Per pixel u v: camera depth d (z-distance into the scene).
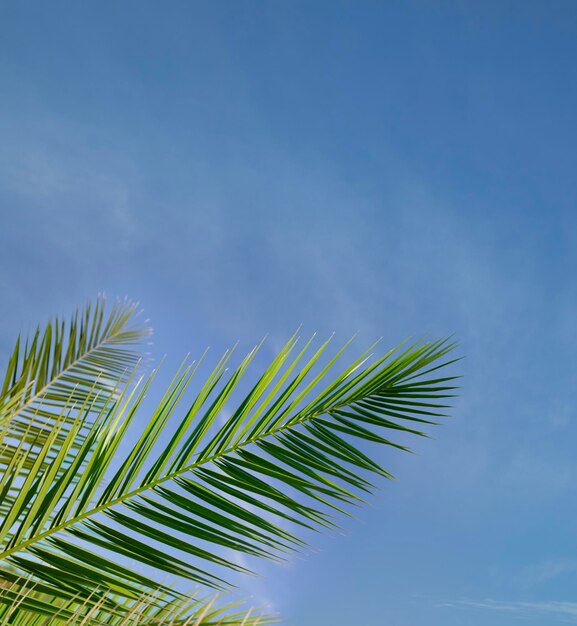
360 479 1.27
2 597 0.98
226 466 1.23
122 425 1.18
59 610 1.00
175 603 1.04
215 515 1.15
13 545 1.05
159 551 1.07
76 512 1.11
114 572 1.05
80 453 1.13
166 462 1.19
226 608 1.10
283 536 1.15
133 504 1.15
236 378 1.26
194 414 1.22
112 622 1.11
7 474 1.07
